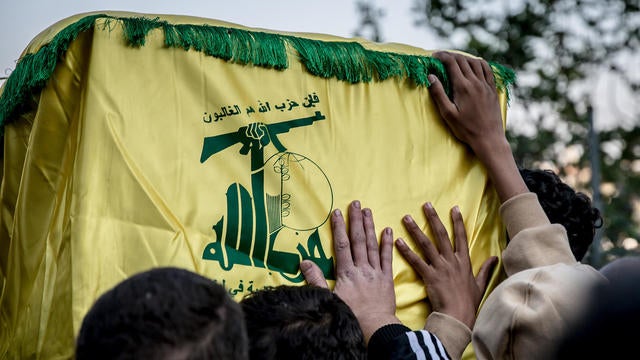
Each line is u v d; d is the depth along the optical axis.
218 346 1.03
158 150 1.80
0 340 1.95
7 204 2.02
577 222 2.30
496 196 2.19
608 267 1.16
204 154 1.84
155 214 1.76
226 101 1.88
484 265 2.10
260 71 1.95
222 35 1.91
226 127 1.88
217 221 1.83
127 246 1.73
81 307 1.68
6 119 1.93
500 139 2.15
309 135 1.97
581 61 8.21
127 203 1.75
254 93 1.93
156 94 1.83
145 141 1.79
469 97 2.15
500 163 2.13
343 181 1.98
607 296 1.09
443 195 2.11
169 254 1.74
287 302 1.45
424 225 2.06
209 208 1.82
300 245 1.91
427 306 2.02
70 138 1.84
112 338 1.00
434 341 1.67
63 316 1.71
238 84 1.91
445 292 1.99
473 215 2.13
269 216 1.88
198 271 1.77
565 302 1.48
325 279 1.92
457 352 1.92
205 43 1.88
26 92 1.85
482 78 2.19
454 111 2.14
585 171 8.88
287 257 1.89
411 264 2.01
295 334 1.39
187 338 1.00
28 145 1.89
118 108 1.78
